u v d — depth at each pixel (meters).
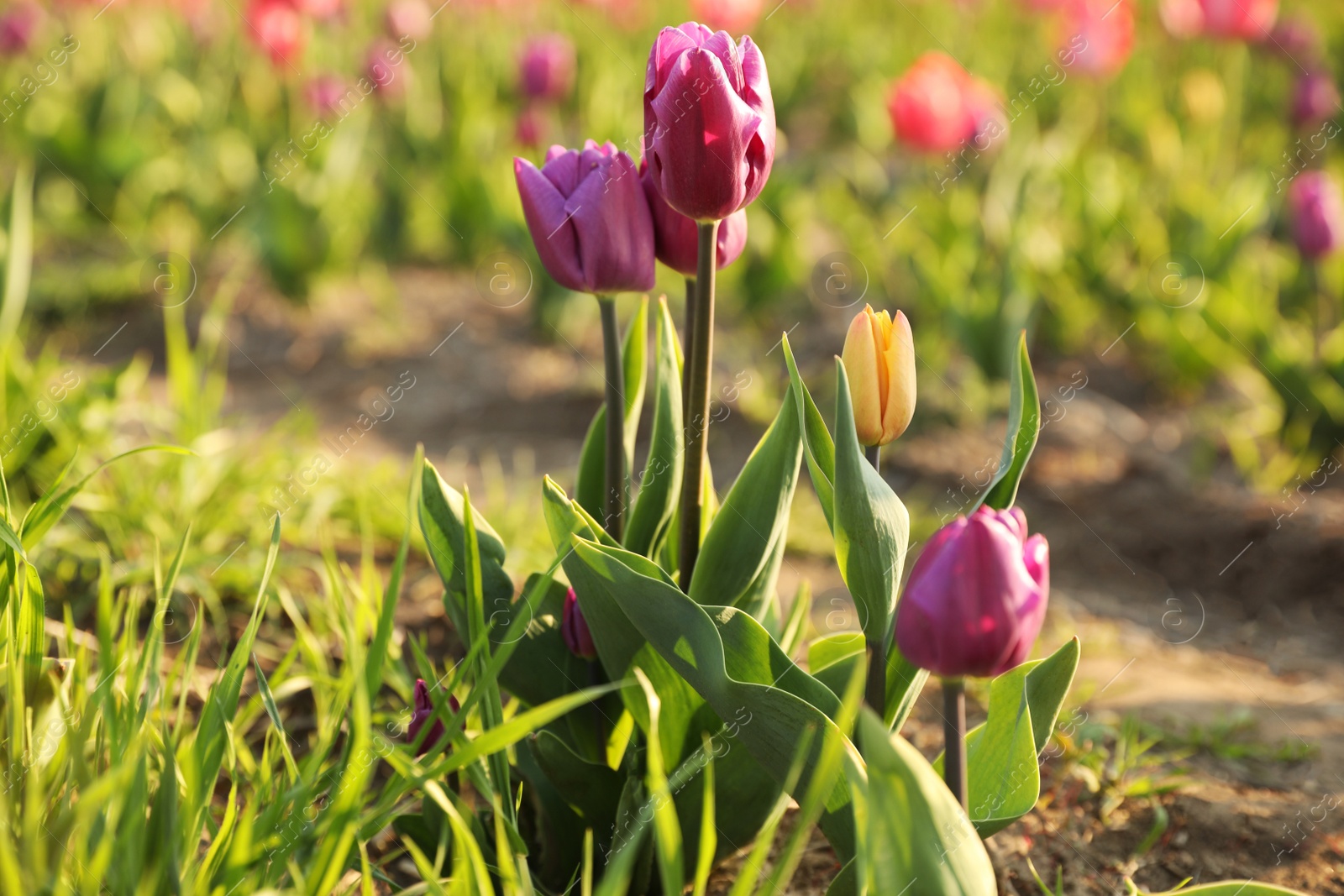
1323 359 2.05
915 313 2.63
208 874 1.06
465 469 2.08
